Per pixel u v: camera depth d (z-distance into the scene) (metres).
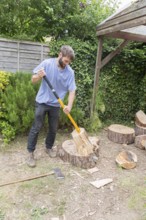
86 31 4.41
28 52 4.29
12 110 3.38
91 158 2.90
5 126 3.44
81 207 2.21
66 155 2.97
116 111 4.98
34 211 2.11
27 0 4.06
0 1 4.04
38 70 2.52
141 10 2.84
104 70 4.69
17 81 3.63
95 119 4.38
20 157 3.06
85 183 2.59
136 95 5.06
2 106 3.53
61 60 2.51
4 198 2.24
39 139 3.64
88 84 4.52
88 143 2.95
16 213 2.07
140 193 2.47
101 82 4.68
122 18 3.29
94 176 2.74
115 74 4.78
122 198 2.38
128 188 2.55
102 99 4.75
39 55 4.39
